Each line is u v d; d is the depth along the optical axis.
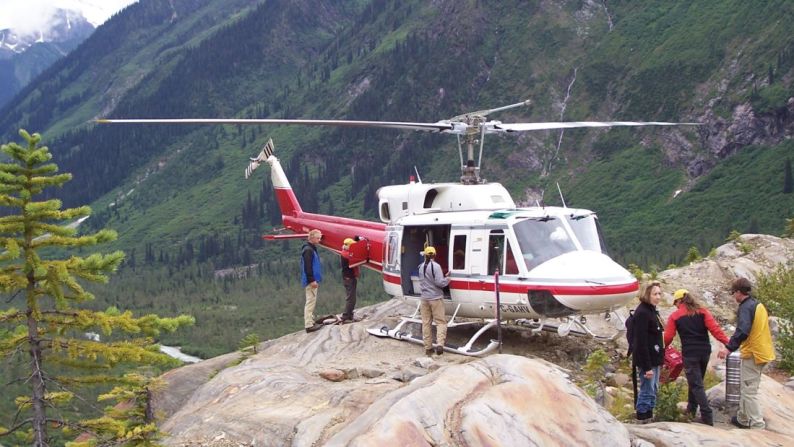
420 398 9.84
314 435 11.00
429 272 15.14
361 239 19.00
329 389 13.05
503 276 14.84
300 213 21.83
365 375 13.98
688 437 10.32
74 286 11.69
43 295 11.82
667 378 12.77
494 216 15.21
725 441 10.34
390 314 19.89
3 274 11.45
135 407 13.36
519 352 15.61
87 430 11.87
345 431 9.80
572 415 9.99
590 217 15.39
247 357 18.33
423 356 15.33
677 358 12.72
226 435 12.00
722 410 12.27
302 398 12.81
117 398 13.38
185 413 13.98
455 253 15.78
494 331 17.12
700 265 22.06
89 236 11.86
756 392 11.42
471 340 15.16
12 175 11.23
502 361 10.75
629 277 14.26
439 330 15.21
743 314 11.29
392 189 18.30
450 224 15.89
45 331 11.95
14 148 11.16
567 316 14.56
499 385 10.14
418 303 16.80
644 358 11.48
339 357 15.84
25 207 11.25
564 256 14.47
